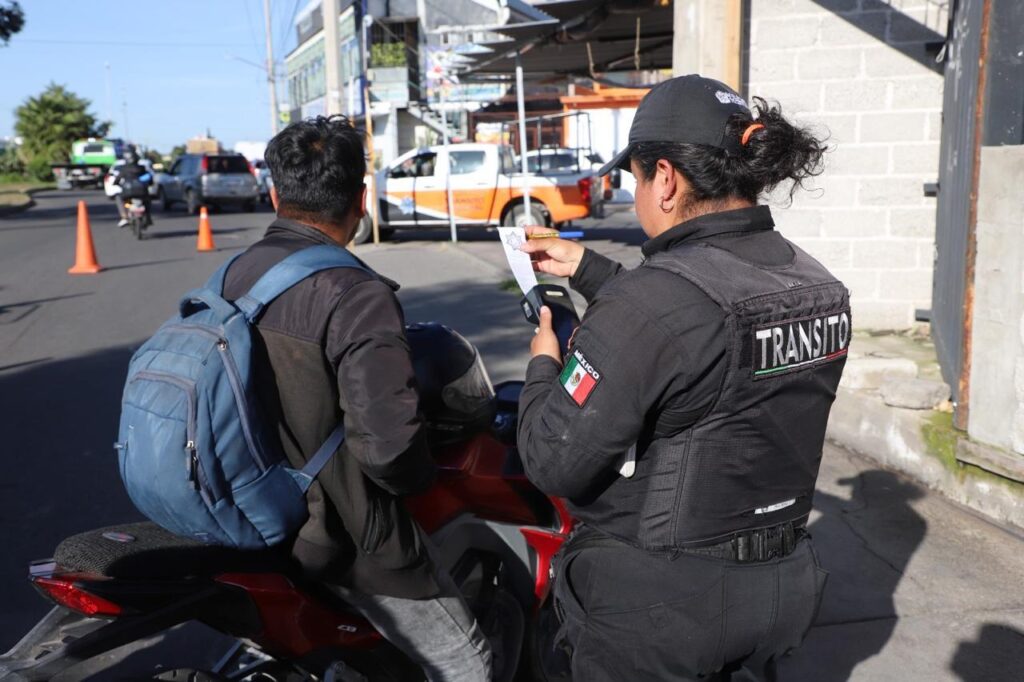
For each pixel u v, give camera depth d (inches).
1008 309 167.9
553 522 111.6
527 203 618.2
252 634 83.5
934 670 130.4
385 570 86.2
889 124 280.5
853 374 215.8
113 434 240.1
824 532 171.9
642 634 71.4
